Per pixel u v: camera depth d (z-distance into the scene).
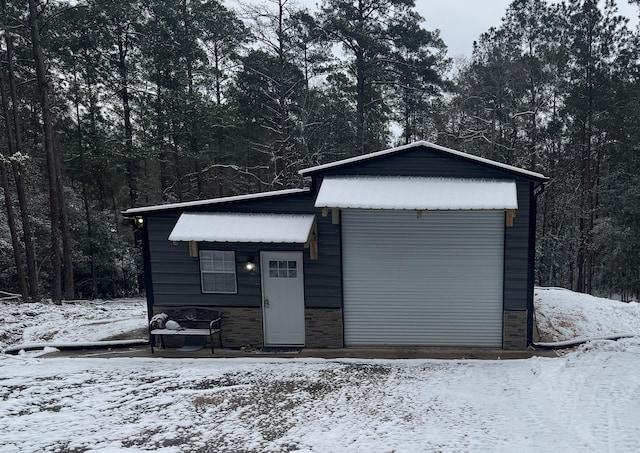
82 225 22.61
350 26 21.03
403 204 8.22
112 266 23.14
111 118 21.55
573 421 5.91
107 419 6.23
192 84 22.39
